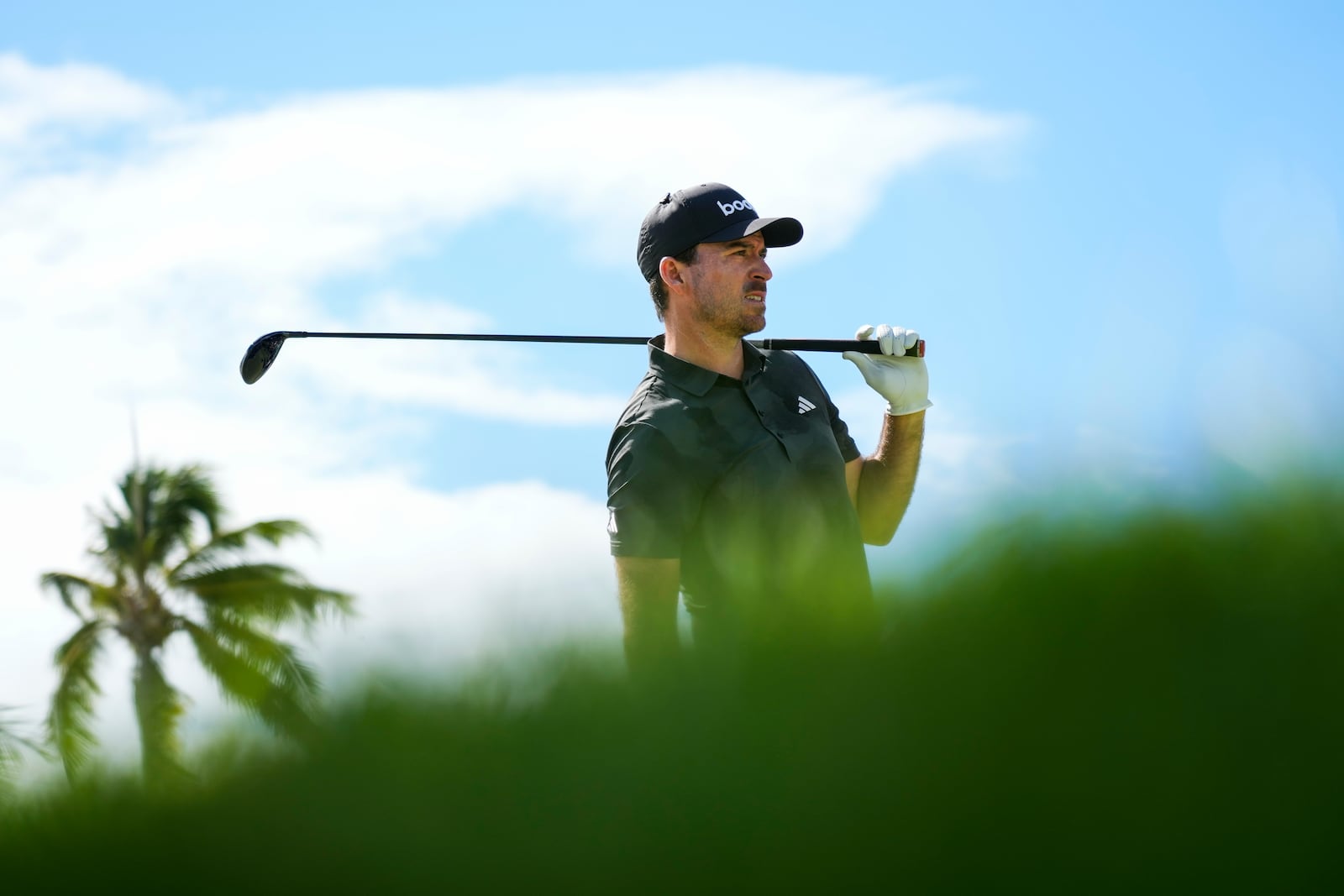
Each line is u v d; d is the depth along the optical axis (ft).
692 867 21.54
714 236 53.72
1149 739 19.67
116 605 463.83
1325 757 18.71
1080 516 24.59
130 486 469.16
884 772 21.01
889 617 24.86
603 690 24.64
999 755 20.38
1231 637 20.54
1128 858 19.01
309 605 455.22
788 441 53.31
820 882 20.71
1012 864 19.66
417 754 24.35
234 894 24.34
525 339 65.72
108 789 26.71
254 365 71.10
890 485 60.13
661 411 52.60
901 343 58.80
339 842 23.68
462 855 22.93
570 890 22.13
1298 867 18.22
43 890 25.49
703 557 51.83
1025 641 21.86
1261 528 22.40
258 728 26.13
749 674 24.13
